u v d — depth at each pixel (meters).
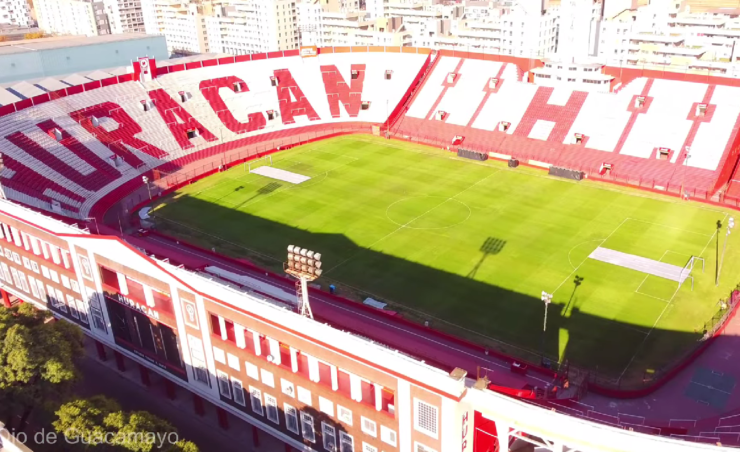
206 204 91.69
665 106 102.06
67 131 99.88
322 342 40.09
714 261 71.06
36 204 81.19
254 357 45.16
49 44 163.00
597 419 45.97
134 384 57.50
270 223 84.56
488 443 40.50
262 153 112.06
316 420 43.44
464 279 68.75
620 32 162.75
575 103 109.00
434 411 36.25
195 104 118.62
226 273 58.16
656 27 167.88
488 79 120.50
